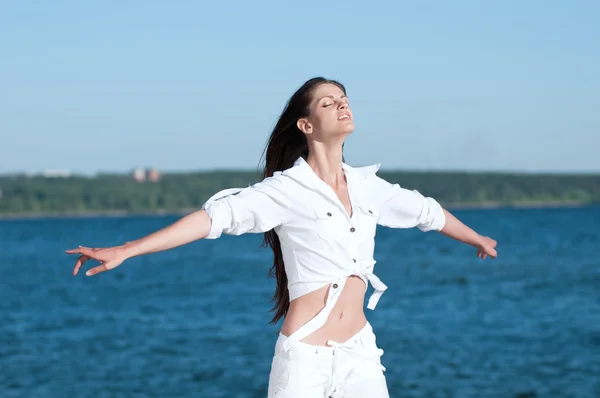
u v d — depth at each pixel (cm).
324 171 494
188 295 3966
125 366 2019
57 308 3550
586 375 1781
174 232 440
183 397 1659
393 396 1605
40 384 1806
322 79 500
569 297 3425
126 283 4825
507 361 1962
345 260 479
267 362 2031
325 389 475
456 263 5600
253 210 465
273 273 523
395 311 3062
